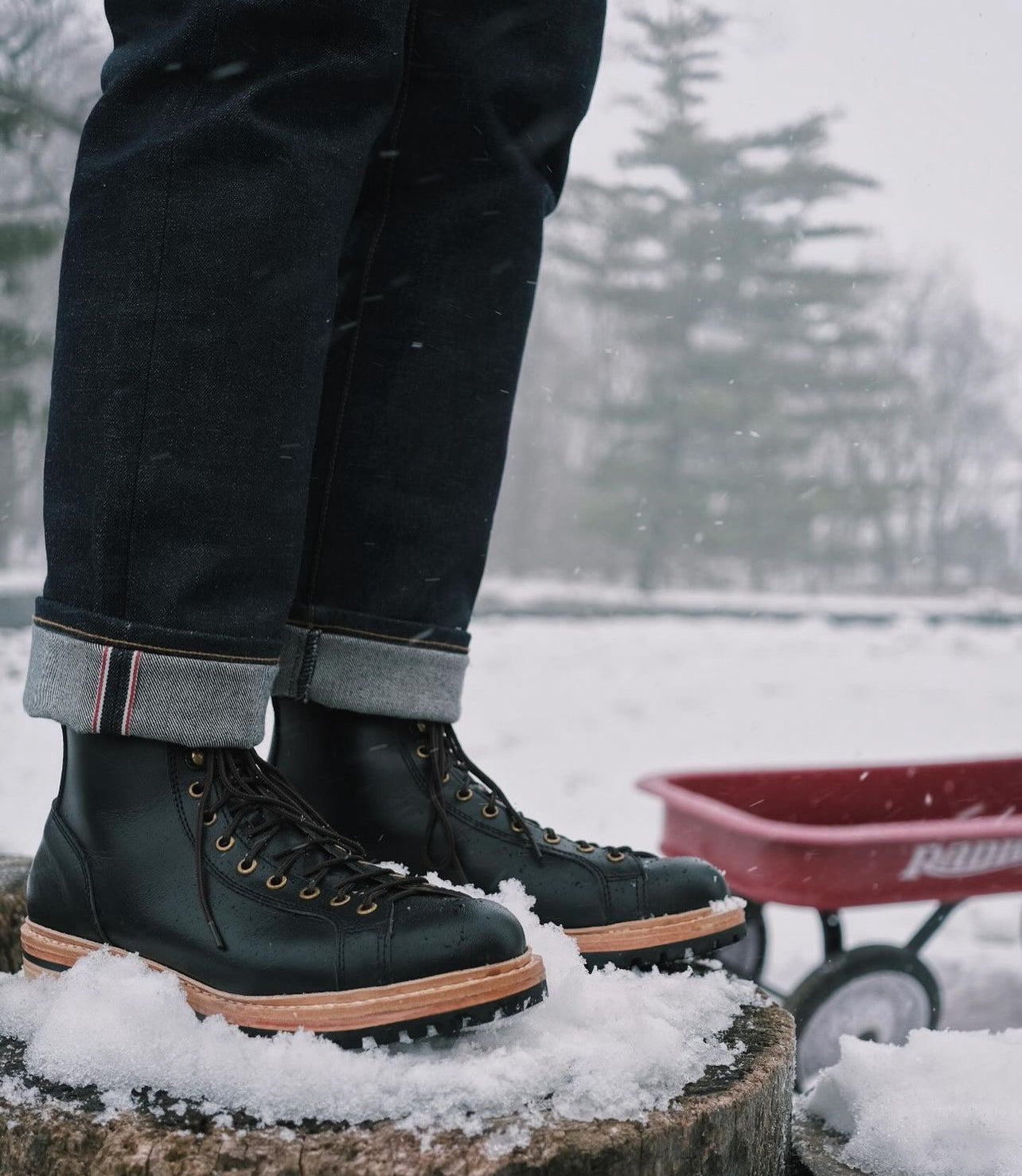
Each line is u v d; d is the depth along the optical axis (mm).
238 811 908
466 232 1121
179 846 903
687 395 34281
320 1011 820
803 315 36219
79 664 882
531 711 7477
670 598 27453
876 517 39000
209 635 886
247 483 888
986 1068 1045
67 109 10344
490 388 1140
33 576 23750
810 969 2928
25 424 11891
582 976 952
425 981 812
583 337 39344
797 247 35906
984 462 43438
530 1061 814
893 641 14320
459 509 1114
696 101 35312
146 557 874
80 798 942
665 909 1068
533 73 1120
